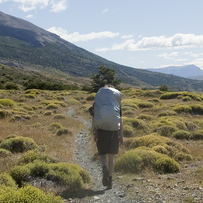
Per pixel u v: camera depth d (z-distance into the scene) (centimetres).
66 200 566
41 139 1359
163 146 1087
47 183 627
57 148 1175
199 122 2105
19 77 13388
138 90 5722
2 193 470
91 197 589
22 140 1103
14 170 654
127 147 1181
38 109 3319
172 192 591
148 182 696
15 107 3150
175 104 3347
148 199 558
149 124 1847
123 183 702
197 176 731
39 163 688
